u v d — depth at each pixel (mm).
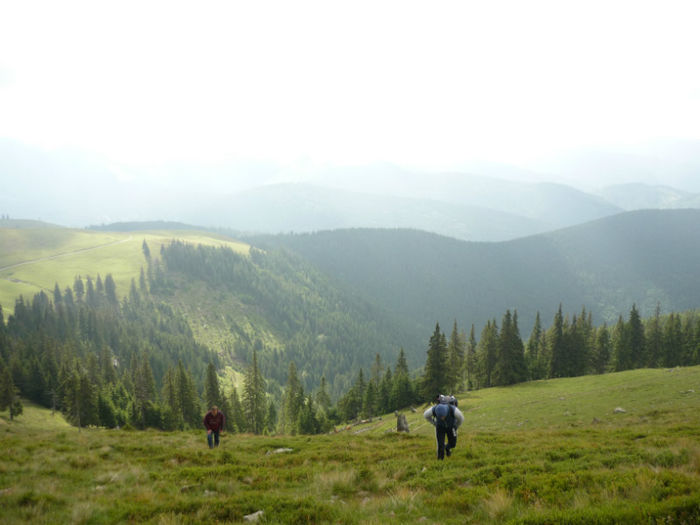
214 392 74875
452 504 8508
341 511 8320
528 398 51781
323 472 12258
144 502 9320
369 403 84938
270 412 101250
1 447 15766
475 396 63125
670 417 26266
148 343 169250
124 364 144125
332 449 17250
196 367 168000
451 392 71312
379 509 8648
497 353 79438
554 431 20281
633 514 6129
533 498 8297
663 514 6000
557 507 7312
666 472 8297
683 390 35219
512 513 7379
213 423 18438
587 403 38188
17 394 81625
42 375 86250
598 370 93500
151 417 76312
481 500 8336
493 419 40188
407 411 70062
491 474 10664
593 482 8727
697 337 84688
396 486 10383
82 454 14844
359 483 11203
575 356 82250
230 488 10789
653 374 55844
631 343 85688
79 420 68000
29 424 70500
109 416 74125
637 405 33375
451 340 88438
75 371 79125
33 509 8305
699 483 7340
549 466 11266
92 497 9625
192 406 76750
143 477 12000
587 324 98188
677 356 88062
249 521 7992
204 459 14969
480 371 86375
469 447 15414
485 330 87312
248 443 19766
